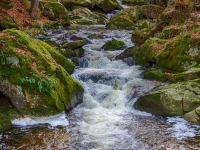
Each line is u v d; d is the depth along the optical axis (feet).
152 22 53.47
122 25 62.59
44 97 24.66
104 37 49.24
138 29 46.78
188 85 26.73
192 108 25.14
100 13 77.10
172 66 33.17
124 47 43.27
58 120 24.71
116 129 23.22
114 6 81.46
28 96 24.23
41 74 25.49
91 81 32.99
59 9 61.98
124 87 30.86
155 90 27.81
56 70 27.07
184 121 24.57
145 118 25.53
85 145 20.51
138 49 39.55
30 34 48.37
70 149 19.88
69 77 28.50
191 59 32.32
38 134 21.95
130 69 36.04
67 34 48.11
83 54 40.16
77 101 28.40
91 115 26.21
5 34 26.61
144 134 22.30
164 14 43.01
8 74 24.40
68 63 33.83
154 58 35.58
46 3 61.41
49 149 19.75
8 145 20.06
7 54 24.86
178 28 38.60
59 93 25.98
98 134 22.29
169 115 25.63
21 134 21.83
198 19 38.91
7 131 22.21
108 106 28.53
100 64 37.91
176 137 21.81
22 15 53.78
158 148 20.15
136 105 27.27
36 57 26.63
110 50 42.55
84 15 72.02
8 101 25.27
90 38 47.93
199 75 28.86
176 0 43.09
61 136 21.76
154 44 36.99
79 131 22.75
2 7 52.44
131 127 23.61
